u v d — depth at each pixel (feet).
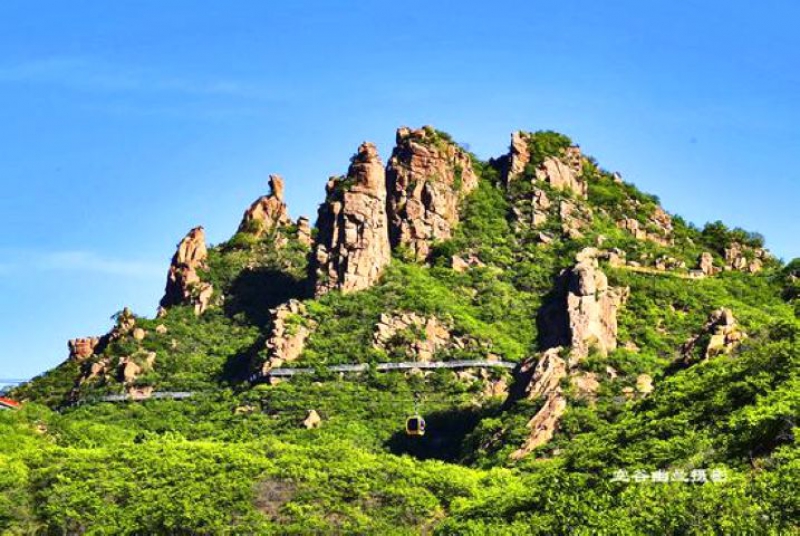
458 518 485.15
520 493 478.59
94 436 650.84
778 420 426.92
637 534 384.68
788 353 494.59
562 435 570.05
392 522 514.68
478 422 623.77
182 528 519.19
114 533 521.65
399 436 641.81
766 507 366.63
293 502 528.22
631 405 560.61
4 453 599.57
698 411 482.28
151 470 561.84
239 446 592.60
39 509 539.70
